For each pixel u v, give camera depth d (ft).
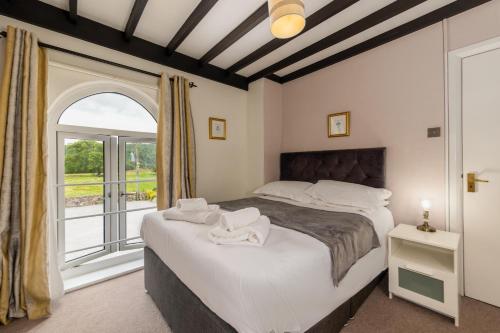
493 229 5.99
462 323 5.27
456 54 6.37
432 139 6.86
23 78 5.82
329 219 5.86
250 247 4.17
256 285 3.18
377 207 6.69
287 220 5.77
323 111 9.82
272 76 11.21
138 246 9.15
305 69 10.31
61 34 6.81
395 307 5.82
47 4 6.40
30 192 5.77
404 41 7.40
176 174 8.68
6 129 5.58
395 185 7.68
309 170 9.95
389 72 7.77
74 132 7.52
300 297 3.64
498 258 5.91
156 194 8.78
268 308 3.23
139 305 6.14
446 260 5.88
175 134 8.71
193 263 4.15
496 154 5.95
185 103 9.19
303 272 3.73
